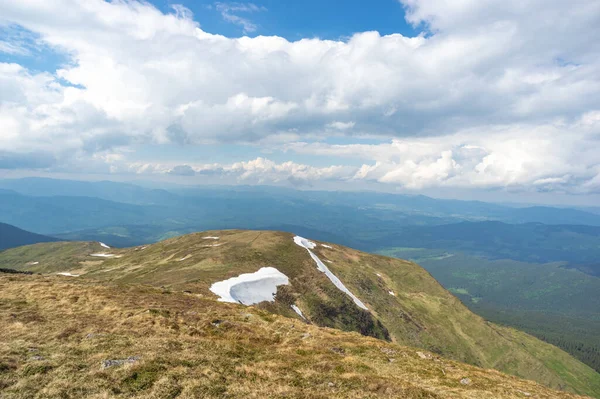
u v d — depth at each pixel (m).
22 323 28.86
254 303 67.19
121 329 29.39
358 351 33.69
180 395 18.86
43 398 17.38
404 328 102.62
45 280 50.12
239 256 97.81
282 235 131.75
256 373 23.73
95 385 19.00
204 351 26.53
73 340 25.86
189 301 45.44
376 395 22.30
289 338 34.69
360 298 107.62
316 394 21.28
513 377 35.28
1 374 19.23
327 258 132.62
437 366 33.22
